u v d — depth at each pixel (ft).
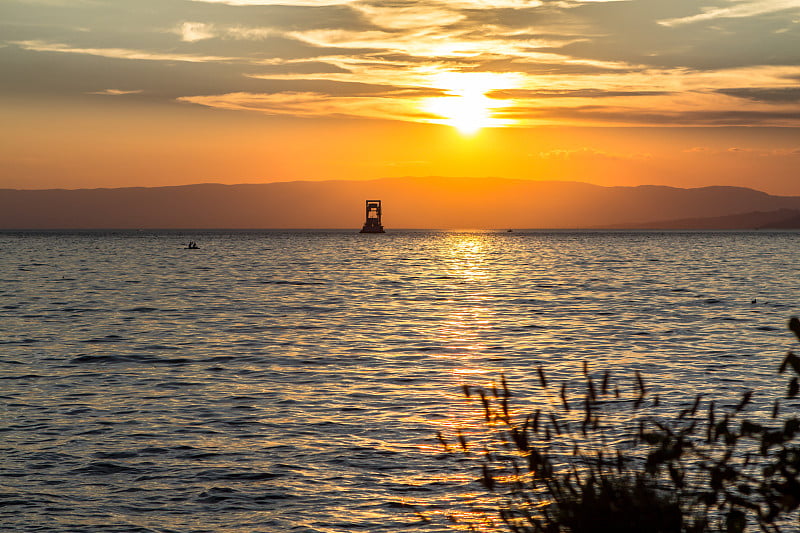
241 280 550.77
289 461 110.42
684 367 187.52
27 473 104.99
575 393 153.99
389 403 147.74
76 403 148.46
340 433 125.39
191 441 120.98
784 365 36.99
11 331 264.93
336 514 91.04
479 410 140.26
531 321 296.71
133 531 86.28
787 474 36.52
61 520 88.89
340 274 626.23
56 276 585.22
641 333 258.78
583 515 39.37
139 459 111.45
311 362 198.80
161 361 200.44
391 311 337.31
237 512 91.71
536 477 40.88
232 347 226.79
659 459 39.75
